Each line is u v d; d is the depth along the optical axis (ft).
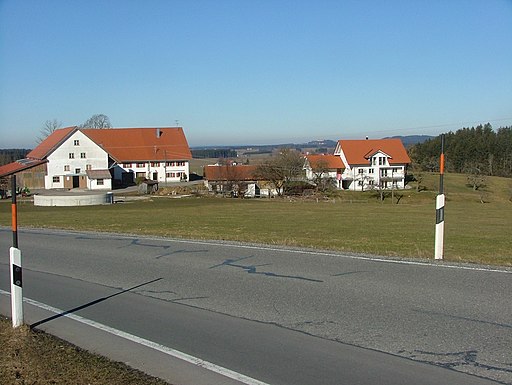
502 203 172.24
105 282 33.68
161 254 44.11
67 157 261.24
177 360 19.36
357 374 17.49
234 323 23.71
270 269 35.53
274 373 17.83
